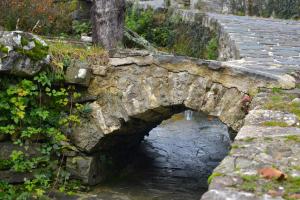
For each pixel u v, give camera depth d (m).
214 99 5.43
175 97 5.61
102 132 5.98
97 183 6.31
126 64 5.84
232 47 7.35
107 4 7.61
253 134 3.29
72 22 8.65
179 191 6.37
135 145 7.64
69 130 6.04
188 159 7.96
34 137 5.90
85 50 6.21
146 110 5.78
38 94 5.84
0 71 5.49
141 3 13.35
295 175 2.57
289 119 3.65
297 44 7.43
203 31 10.01
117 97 5.90
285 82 4.95
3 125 5.74
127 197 6.00
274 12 11.52
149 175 7.02
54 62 5.84
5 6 8.04
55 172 6.00
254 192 2.37
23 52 5.55
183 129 9.99
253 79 5.15
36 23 7.79
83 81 5.87
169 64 5.61
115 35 7.73
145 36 11.77
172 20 11.87
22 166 5.77
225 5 12.02
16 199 5.48
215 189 2.40
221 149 8.60
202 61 5.45
